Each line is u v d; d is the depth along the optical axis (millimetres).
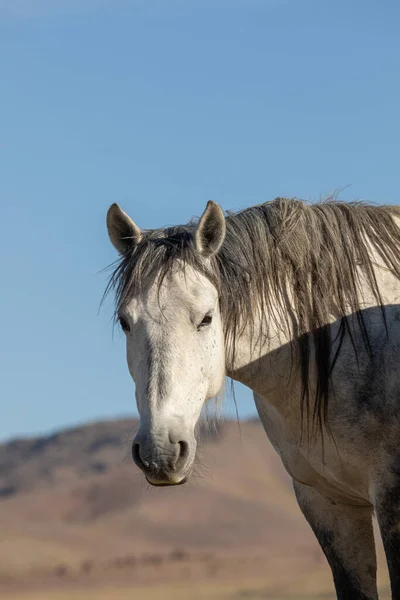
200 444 9086
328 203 10008
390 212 9914
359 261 9453
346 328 9234
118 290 8984
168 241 8953
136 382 8570
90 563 159625
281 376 9352
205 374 8656
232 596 86688
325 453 9266
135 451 8281
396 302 9359
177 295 8633
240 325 9102
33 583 128500
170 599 86688
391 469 8844
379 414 8984
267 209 9586
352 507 9562
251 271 9117
